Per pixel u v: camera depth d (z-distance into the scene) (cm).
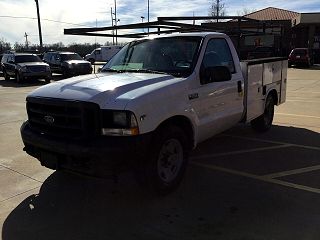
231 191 493
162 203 459
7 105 1275
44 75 2309
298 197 473
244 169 578
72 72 2539
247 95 664
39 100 458
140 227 404
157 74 518
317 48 4316
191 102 502
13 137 802
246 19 922
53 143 435
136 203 461
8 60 2483
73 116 427
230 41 630
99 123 418
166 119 458
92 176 424
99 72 580
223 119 584
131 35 786
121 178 542
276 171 569
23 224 415
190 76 509
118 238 383
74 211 444
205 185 513
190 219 418
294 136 787
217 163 608
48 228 406
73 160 427
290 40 4150
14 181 537
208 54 559
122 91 438
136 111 416
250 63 667
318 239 373
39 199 477
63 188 511
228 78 536
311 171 568
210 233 388
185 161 505
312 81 2098
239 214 428
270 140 754
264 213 429
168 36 586
